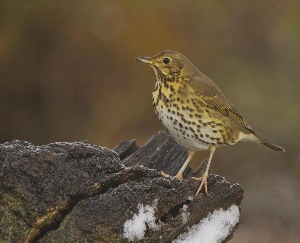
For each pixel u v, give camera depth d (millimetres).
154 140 8125
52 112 15484
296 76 17234
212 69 16828
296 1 17719
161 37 15789
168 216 6059
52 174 5867
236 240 12312
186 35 16250
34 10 15516
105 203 5730
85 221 5684
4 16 15492
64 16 15594
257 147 15648
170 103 7781
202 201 6250
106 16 15664
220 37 16984
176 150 8109
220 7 17094
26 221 5781
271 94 16906
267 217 13141
